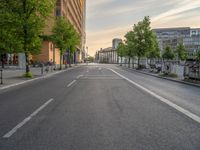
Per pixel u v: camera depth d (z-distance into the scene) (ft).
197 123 24.49
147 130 21.71
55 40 151.02
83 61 548.31
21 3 79.36
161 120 25.50
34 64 177.17
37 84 64.34
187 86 64.75
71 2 305.53
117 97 41.57
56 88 54.95
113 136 19.86
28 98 40.22
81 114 27.96
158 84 68.28
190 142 18.58
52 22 197.98
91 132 20.94
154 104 35.27
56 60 241.14
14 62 175.73
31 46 82.38
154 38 173.06
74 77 90.94
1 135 20.11
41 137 19.53
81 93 46.44
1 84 60.29
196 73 73.10
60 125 23.20
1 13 70.33
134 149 16.94
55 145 17.65
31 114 28.02
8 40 67.00
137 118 26.25
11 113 28.60
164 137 19.75
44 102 36.19
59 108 31.58
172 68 101.91
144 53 171.63
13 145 17.69
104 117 26.53
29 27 79.15
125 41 222.89
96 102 36.29
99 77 91.45
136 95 44.45
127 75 106.11
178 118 26.55
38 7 80.89
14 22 71.61
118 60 493.77
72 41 160.35
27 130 21.54
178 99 40.93
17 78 78.28
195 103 37.11
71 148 17.04
